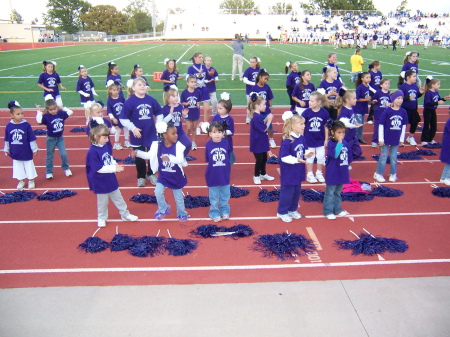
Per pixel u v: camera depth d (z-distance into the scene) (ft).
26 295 14.57
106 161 19.08
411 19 220.43
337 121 19.38
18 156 24.34
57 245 18.15
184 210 20.24
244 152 32.86
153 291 14.73
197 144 34.99
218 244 18.11
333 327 12.83
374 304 13.89
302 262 16.57
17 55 122.52
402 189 24.50
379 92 32.09
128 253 17.44
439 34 209.36
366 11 234.79
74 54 125.59
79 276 15.72
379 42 183.73
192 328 12.84
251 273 15.81
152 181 25.68
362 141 34.68
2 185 25.95
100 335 12.60
